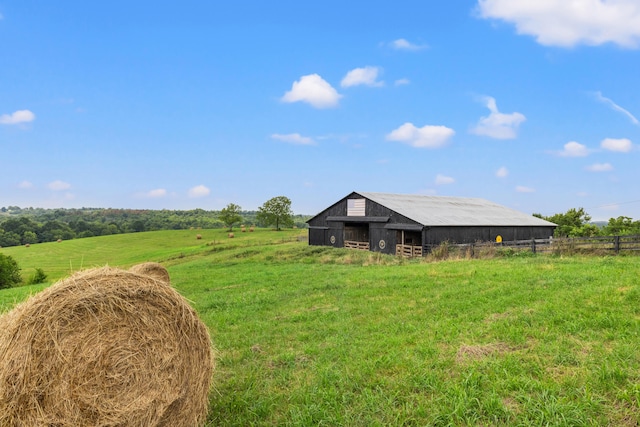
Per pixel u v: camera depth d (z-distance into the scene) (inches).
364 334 285.7
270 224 3011.8
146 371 151.5
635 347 202.2
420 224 1015.6
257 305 421.1
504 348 223.8
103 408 140.0
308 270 731.4
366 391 185.9
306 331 308.8
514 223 1192.2
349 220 1299.2
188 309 167.0
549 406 155.5
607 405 154.9
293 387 202.4
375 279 530.6
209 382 172.6
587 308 275.6
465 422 156.9
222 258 1200.8
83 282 145.2
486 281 427.8
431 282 460.1
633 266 454.6
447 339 249.6
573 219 2038.6
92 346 141.0
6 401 128.6
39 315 134.6
